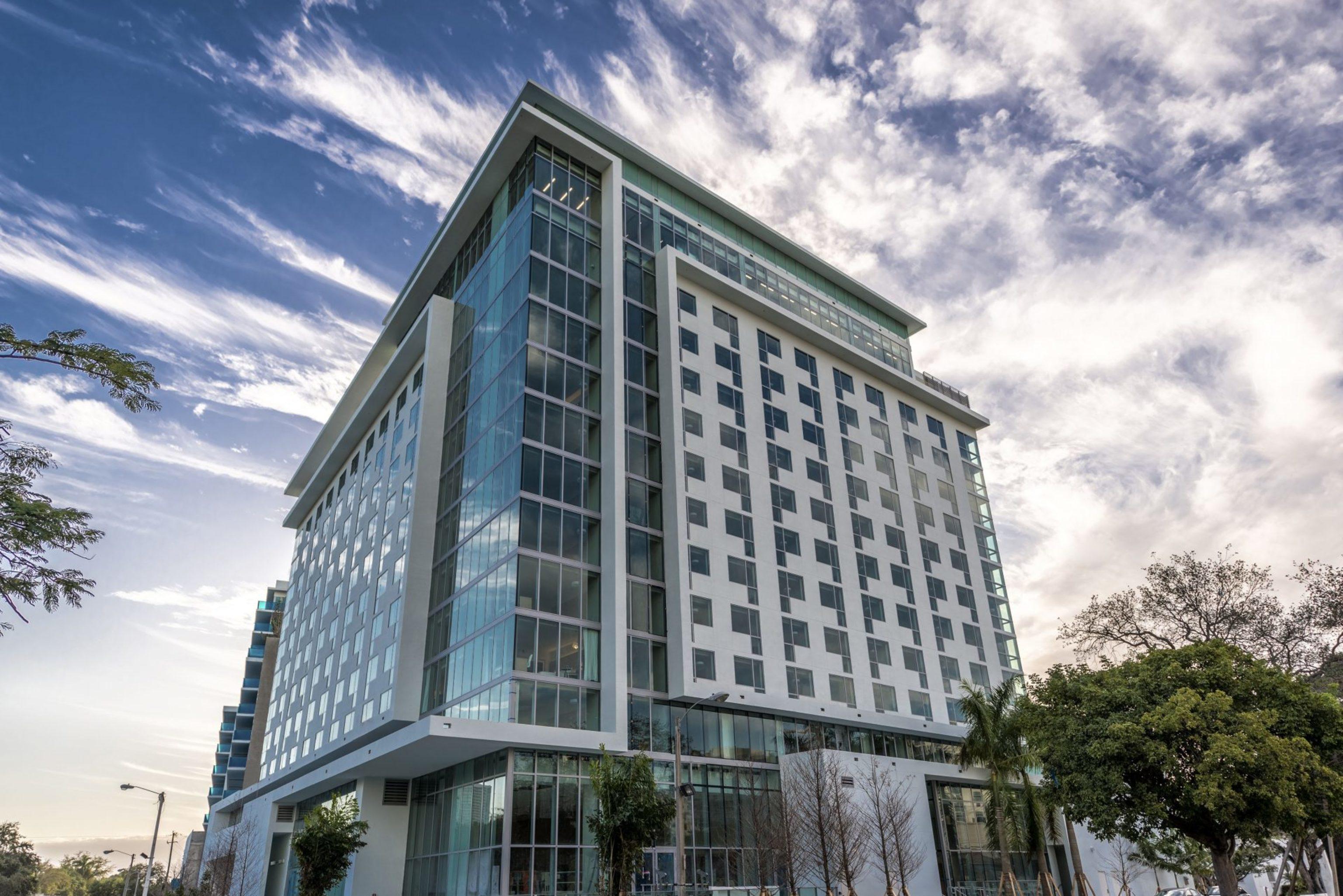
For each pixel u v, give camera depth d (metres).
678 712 44.78
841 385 65.06
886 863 39.12
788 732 49.28
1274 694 28.52
